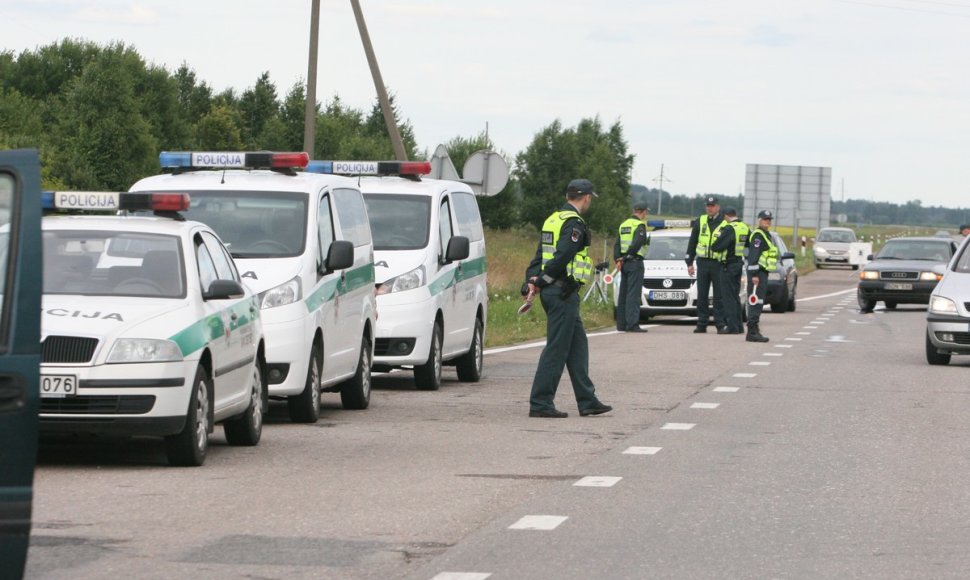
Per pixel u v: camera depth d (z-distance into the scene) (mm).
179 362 15031
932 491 14367
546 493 14109
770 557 11102
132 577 10164
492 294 52219
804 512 13133
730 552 11297
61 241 16281
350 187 22766
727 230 40125
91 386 14633
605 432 19094
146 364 14828
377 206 25094
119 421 14719
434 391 24812
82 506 13070
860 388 25219
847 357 32312
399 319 24047
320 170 25625
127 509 12945
